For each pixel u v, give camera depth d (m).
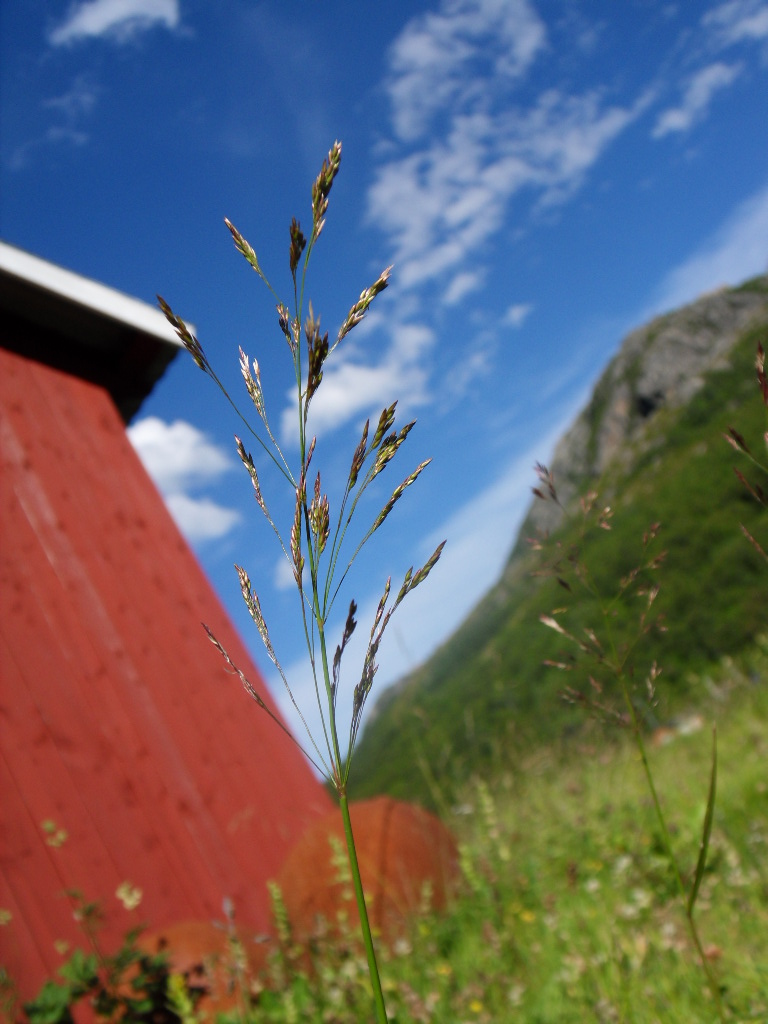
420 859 4.21
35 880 4.41
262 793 5.86
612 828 4.00
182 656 6.15
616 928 2.54
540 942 3.08
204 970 3.11
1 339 6.89
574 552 1.25
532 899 3.68
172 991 2.72
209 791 5.55
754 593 16.83
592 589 1.25
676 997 1.94
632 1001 1.99
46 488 6.23
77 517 6.25
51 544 5.94
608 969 2.23
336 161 0.75
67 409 6.90
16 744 4.89
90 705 5.36
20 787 4.73
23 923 4.19
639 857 3.25
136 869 4.84
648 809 4.06
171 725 5.69
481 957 3.16
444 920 3.83
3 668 5.14
